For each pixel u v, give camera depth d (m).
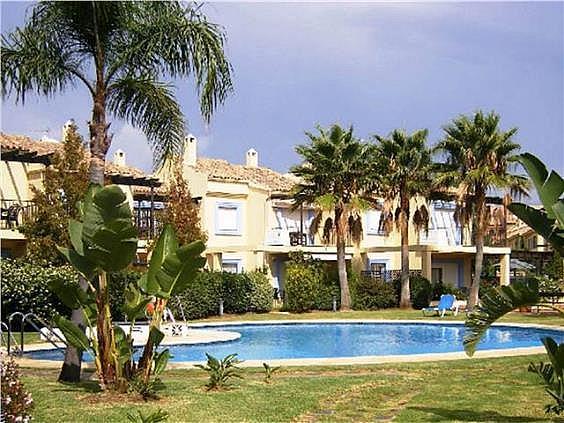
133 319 11.04
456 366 15.06
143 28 12.91
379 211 43.50
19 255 28.25
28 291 22.72
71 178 25.94
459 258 46.94
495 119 35.09
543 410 10.11
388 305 37.25
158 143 13.82
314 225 35.34
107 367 10.86
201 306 30.59
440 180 35.41
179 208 30.86
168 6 12.91
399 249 39.88
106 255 10.34
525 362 15.52
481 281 42.72
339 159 34.31
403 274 36.97
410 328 29.09
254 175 44.47
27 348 18.69
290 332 27.95
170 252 10.80
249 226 39.41
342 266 35.00
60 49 12.98
